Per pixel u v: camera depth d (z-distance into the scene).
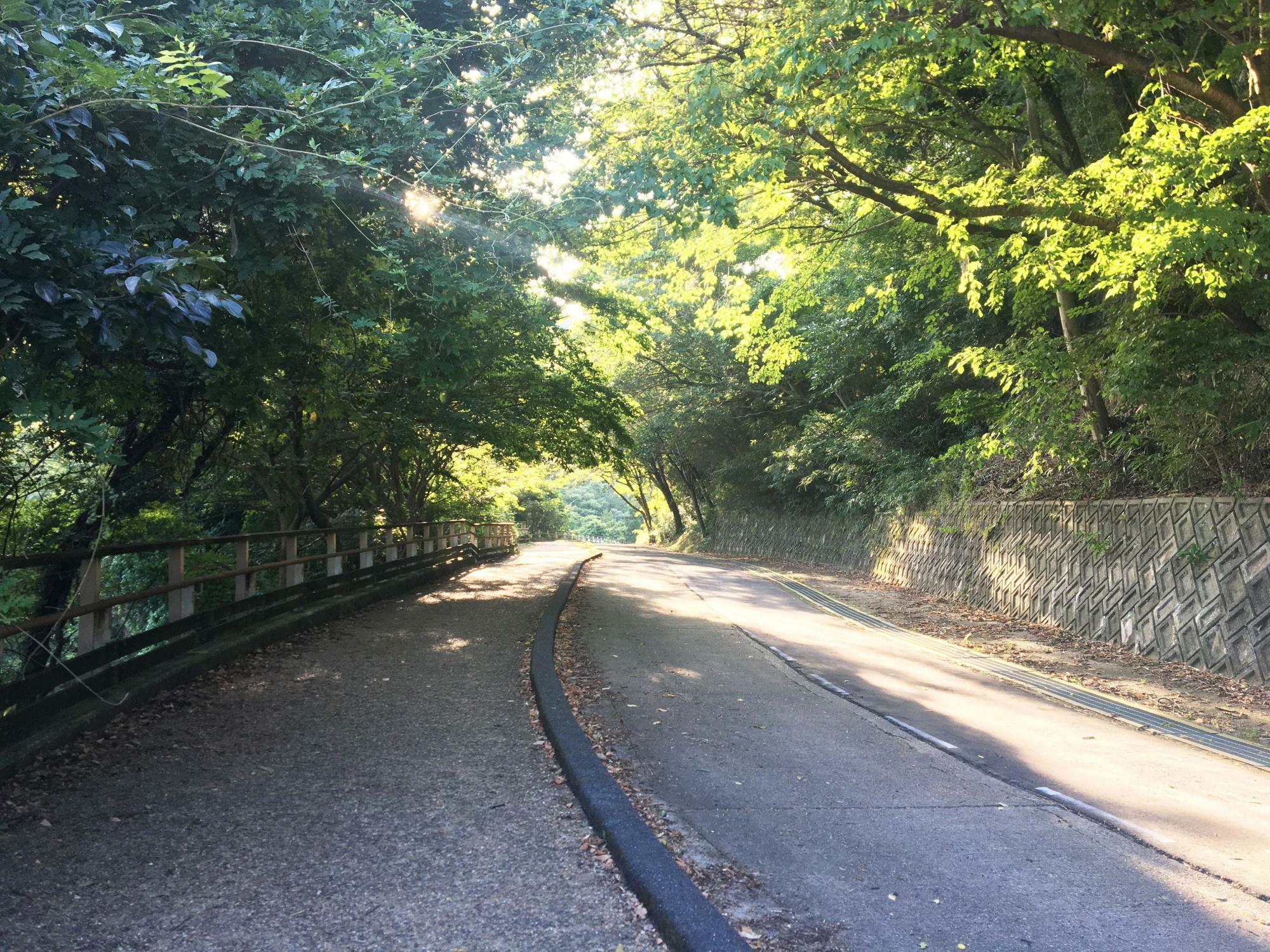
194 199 5.96
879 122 11.78
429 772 5.16
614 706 7.19
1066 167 12.39
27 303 3.99
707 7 11.58
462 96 6.88
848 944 3.37
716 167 7.84
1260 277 9.66
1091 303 15.77
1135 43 9.68
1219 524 10.37
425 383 8.31
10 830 4.08
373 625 10.70
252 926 3.29
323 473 17.48
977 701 8.17
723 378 32.44
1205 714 8.05
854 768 5.77
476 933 3.31
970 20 8.65
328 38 6.55
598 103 11.86
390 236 7.35
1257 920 3.69
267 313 7.64
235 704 6.52
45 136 4.58
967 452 13.37
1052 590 13.81
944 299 16.31
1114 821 4.94
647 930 3.38
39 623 5.45
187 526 14.55
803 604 16.27
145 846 3.97
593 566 25.45
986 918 3.62
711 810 4.83
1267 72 8.62
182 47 4.82
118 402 8.16
